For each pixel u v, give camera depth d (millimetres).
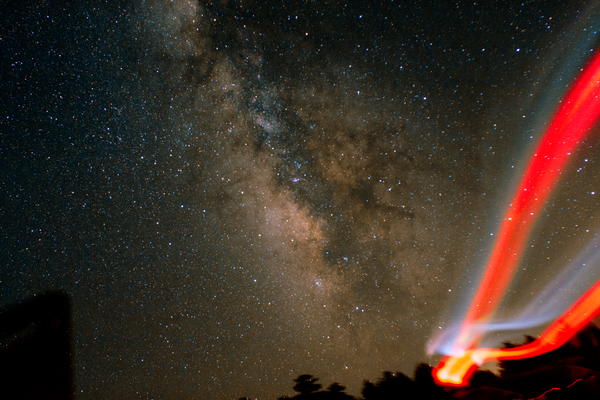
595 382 1553
